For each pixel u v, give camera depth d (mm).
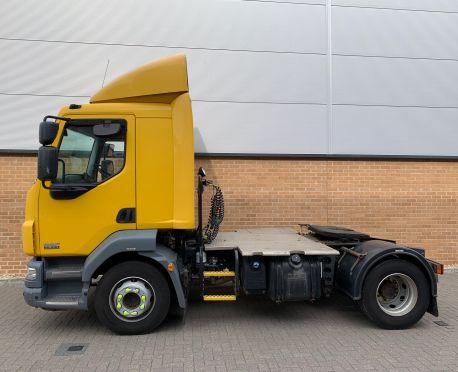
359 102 8445
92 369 4109
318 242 5879
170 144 5129
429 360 4340
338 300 6574
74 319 5660
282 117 8258
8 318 5707
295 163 8305
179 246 5551
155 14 8039
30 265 4922
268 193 8234
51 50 7863
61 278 5000
